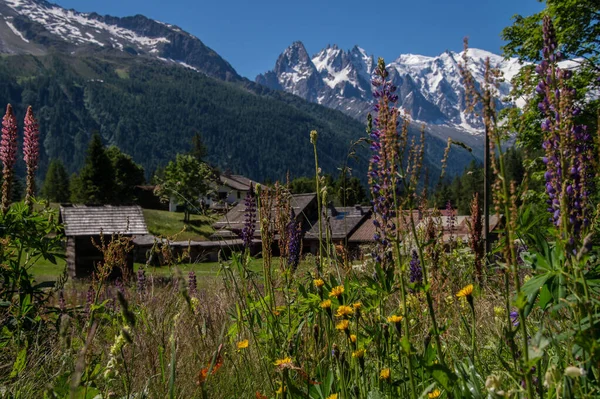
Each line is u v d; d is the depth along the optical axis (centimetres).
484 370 270
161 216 7256
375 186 315
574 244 206
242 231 439
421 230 317
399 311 316
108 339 382
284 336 335
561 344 247
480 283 482
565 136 206
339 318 345
